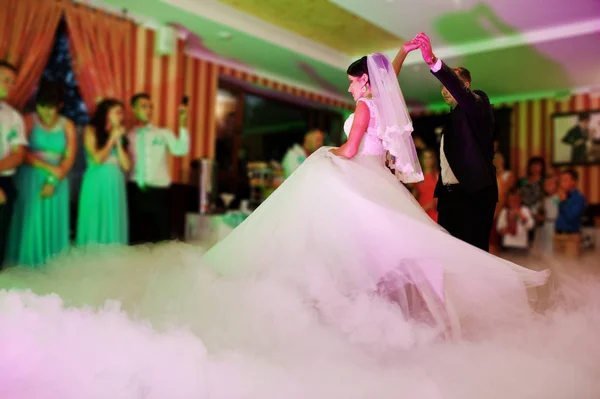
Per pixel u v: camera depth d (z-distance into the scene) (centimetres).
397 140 223
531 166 713
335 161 226
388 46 641
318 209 220
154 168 479
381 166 228
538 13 502
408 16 519
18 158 368
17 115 369
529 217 616
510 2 477
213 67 646
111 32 473
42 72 419
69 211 429
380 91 224
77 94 475
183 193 573
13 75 368
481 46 589
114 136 435
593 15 504
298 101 827
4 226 366
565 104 767
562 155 765
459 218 250
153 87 520
